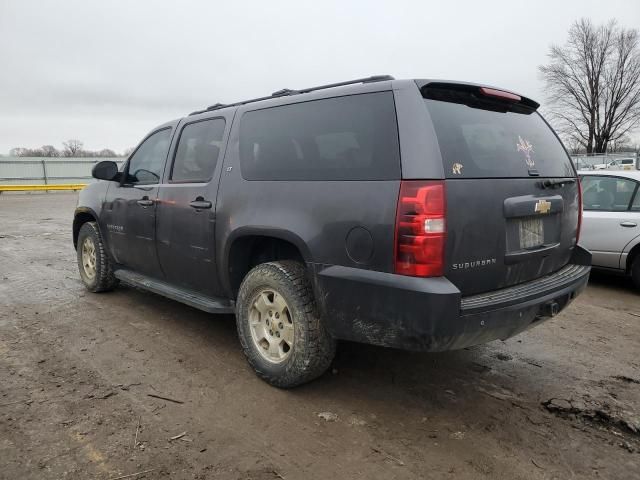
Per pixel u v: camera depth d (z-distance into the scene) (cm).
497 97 321
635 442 285
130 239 493
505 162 307
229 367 379
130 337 441
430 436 288
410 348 273
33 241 1032
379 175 280
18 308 528
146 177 480
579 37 5053
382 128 286
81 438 283
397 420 305
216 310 389
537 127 361
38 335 446
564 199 352
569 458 269
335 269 296
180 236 418
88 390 340
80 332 454
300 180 323
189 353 405
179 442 280
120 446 276
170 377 361
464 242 273
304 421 303
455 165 274
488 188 286
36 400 326
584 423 304
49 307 531
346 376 365
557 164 359
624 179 617
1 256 848
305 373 324
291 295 321
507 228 300
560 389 348
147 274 495
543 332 468
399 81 290
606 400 332
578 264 372
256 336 354
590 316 518
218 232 377
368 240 279
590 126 5216
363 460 265
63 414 308
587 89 5166
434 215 260
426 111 278
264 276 338
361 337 293
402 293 264
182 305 539
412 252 262
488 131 312
